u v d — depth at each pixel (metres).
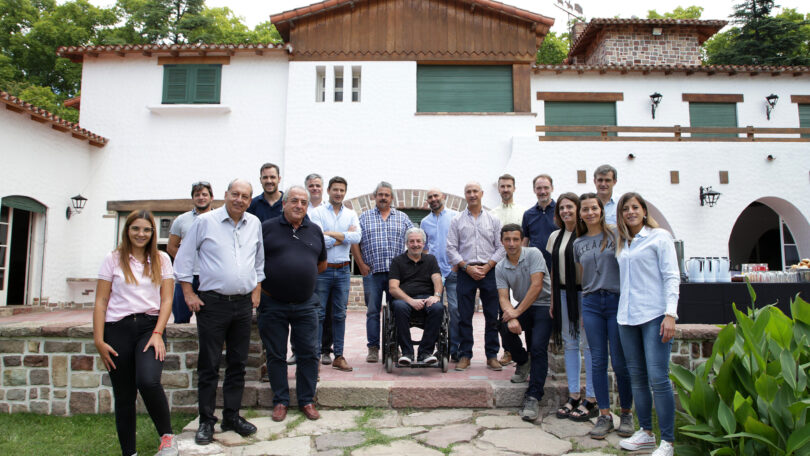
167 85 11.73
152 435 3.99
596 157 11.05
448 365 5.42
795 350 3.23
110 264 3.42
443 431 3.86
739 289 5.71
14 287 10.41
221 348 3.81
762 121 12.27
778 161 11.10
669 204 10.96
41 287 10.56
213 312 3.74
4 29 21.00
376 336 5.50
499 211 5.82
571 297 4.12
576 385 4.14
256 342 4.55
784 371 3.05
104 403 4.54
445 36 11.61
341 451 3.50
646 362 3.54
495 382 4.56
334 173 11.30
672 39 13.85
